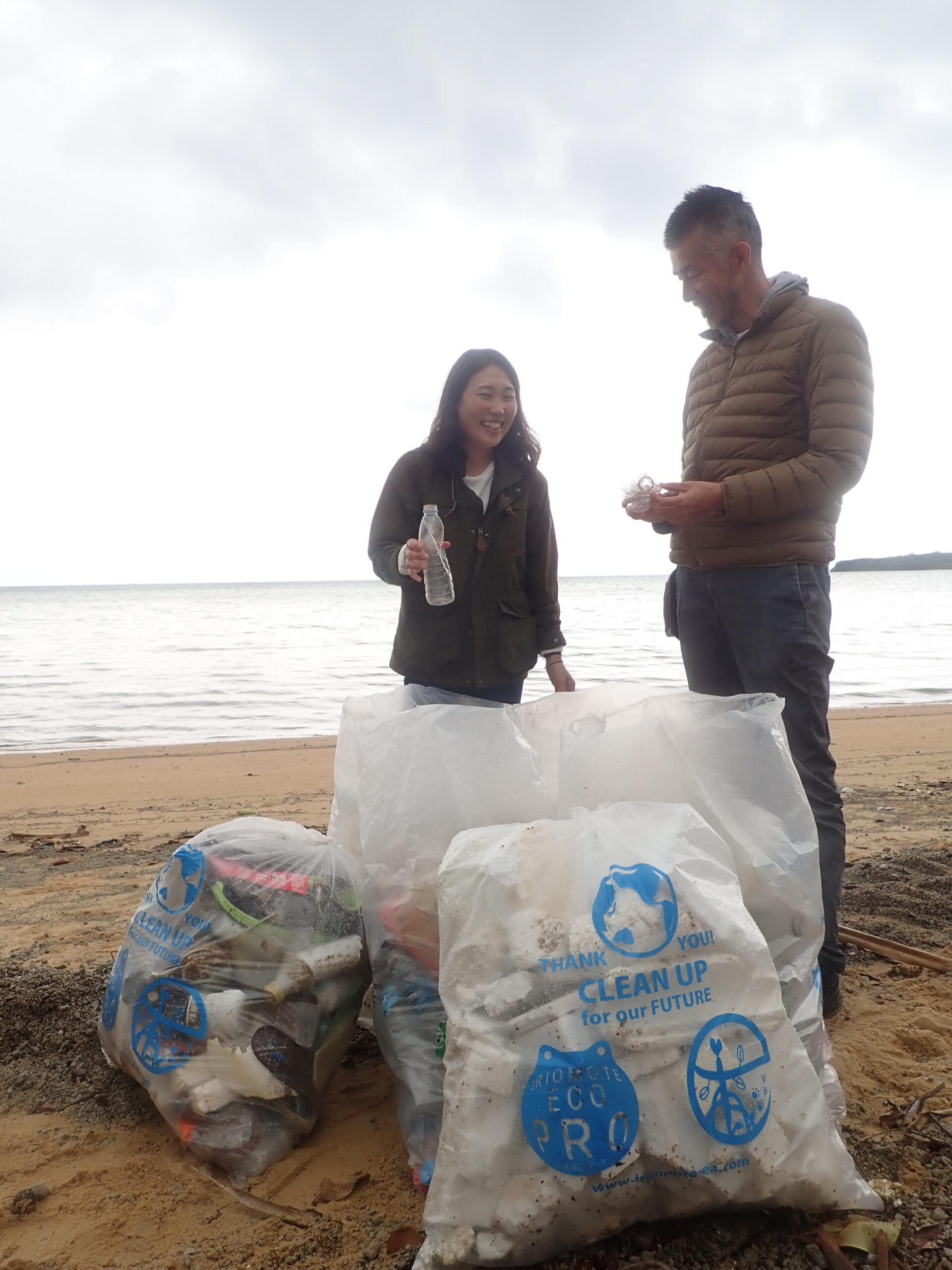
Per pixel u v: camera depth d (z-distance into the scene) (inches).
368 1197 67.6
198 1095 71.8
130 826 229.8
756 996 60.5
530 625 119.2
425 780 77.5
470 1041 59.0
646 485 96.7
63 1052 89.4
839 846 94.0
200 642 1120.2
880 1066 83.9
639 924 60.2
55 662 866.8
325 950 76.6
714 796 74.3
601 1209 56.1
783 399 97.8
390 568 112.4
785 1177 57.5
